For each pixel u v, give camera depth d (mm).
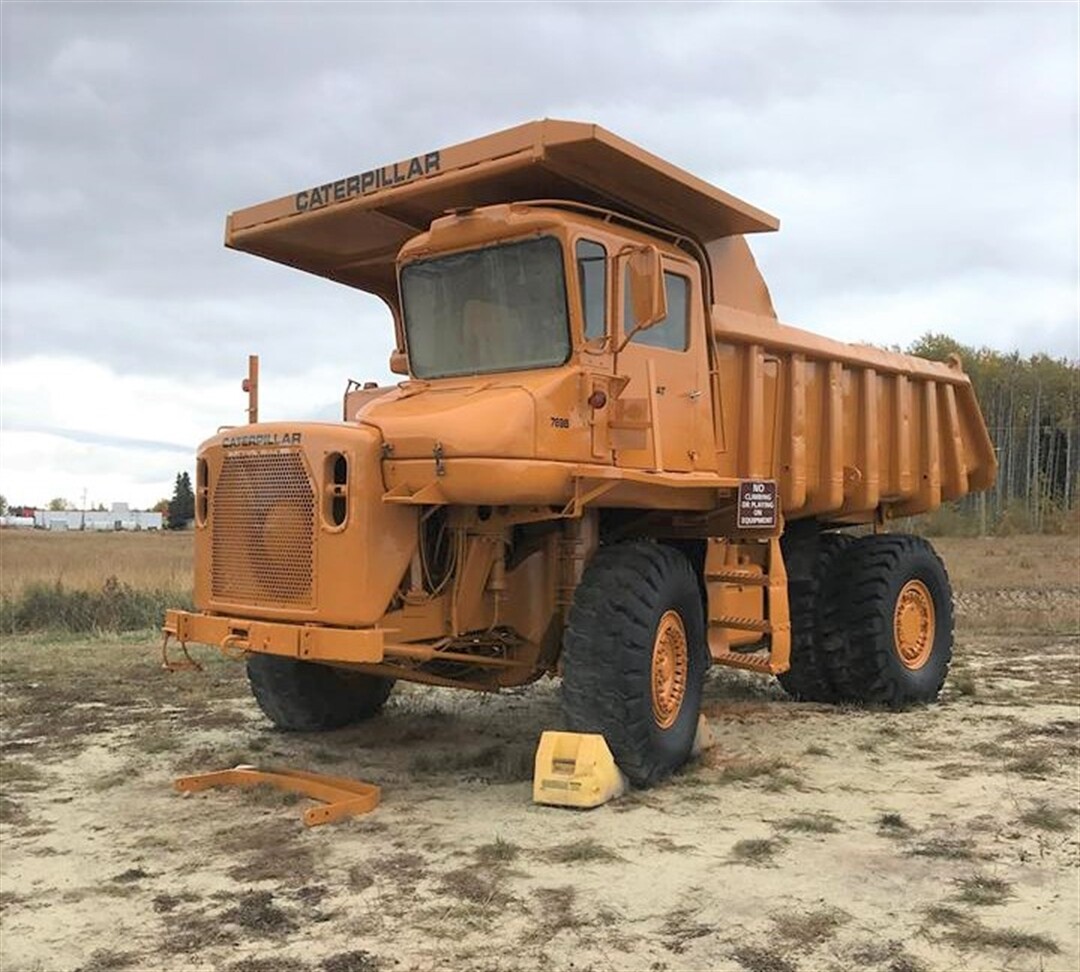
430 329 6637
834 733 7848
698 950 3979
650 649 6098
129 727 8062
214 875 4793
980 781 6406
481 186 6438
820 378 8562
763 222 7195
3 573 18375
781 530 7527
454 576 6035
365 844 5211
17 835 5391
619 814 5680
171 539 44906
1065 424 67062
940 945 4012
